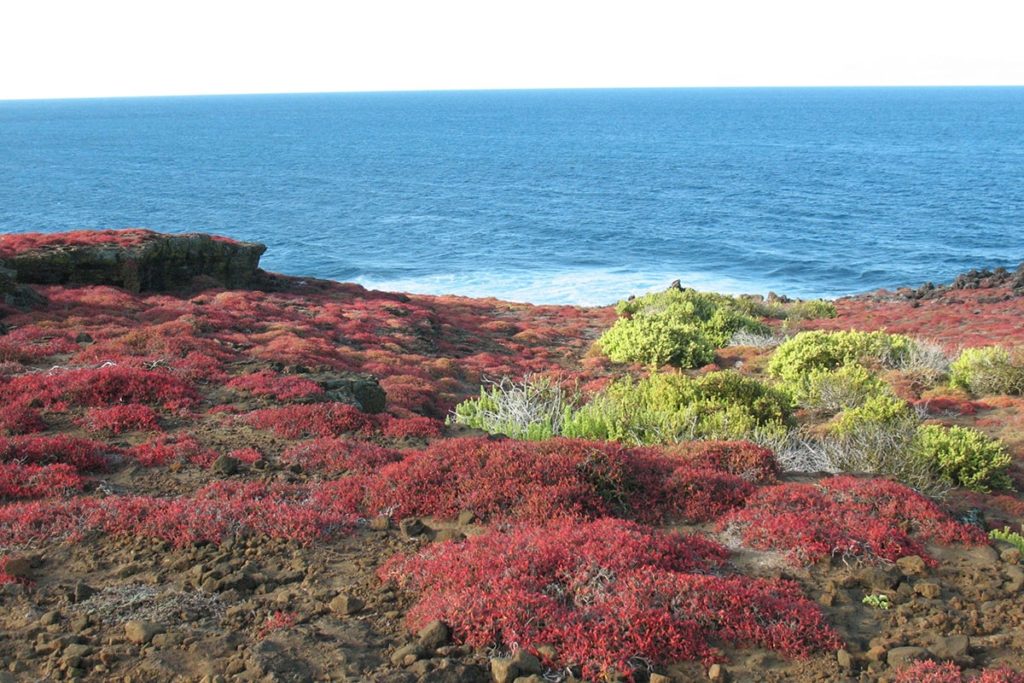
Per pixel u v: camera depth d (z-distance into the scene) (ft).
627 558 24.80
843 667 20.90
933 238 268.21
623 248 255.70
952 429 46.50
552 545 25.49
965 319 131.95
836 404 63.36
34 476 33.96
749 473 37.55
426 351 99.40
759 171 478.18
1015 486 45.24
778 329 121.90
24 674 20.40
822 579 26.58
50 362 60.13
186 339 68.85
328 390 55.77
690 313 115.75
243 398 52.54
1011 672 20.52
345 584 25.63
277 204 346.95
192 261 118.11
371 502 32.32
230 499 32.37
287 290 131.13
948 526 30.86
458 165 525.75
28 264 95.86
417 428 47.32
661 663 20.79
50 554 27.37
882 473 42.24
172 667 20.53
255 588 25.32
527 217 314.35
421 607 22.93
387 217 314.35
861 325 129.29
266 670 19.95
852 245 258.57
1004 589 26.40
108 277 103.24
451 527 30.55
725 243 262.67
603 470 33.86
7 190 374.43
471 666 20.24
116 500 31.24
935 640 22.71
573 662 20.29
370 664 20.54
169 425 45.42
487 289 205.57
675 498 33.24
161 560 27.14
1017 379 70.90
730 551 28.53
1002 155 559.38
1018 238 265.34
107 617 23.22
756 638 21.83
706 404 53.93
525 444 36.14
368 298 133.08
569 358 101.81
